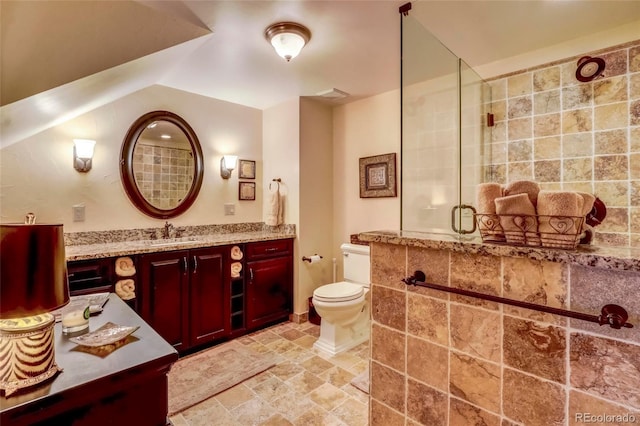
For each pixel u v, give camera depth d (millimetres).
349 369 2203
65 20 1339
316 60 2307
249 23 1797
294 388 1971
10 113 1428
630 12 1707
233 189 3250
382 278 1209
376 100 3076
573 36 1963
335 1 1614
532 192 922
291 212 3195
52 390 672
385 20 1793
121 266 2088
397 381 1169
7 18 1207
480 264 957
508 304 880
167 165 2783
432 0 1615
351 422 1660
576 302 793
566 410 812
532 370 865
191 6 1624
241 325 2826
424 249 1086
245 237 2871
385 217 3023
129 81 2055
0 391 653
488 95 2320
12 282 667
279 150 3307
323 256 3338
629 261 698
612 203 1850
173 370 2180
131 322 1055
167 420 849
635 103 1789
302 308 3141
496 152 2291
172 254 2328
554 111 2059
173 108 2830
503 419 917
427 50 1839
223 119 3182
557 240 847
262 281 2912
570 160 1994
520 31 1910
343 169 3369
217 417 1702
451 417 1028
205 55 2193
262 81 2693
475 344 971
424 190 1885
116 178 2518
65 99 1660
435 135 1943
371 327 1250
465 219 1749
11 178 2098
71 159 2314
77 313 994
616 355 739
